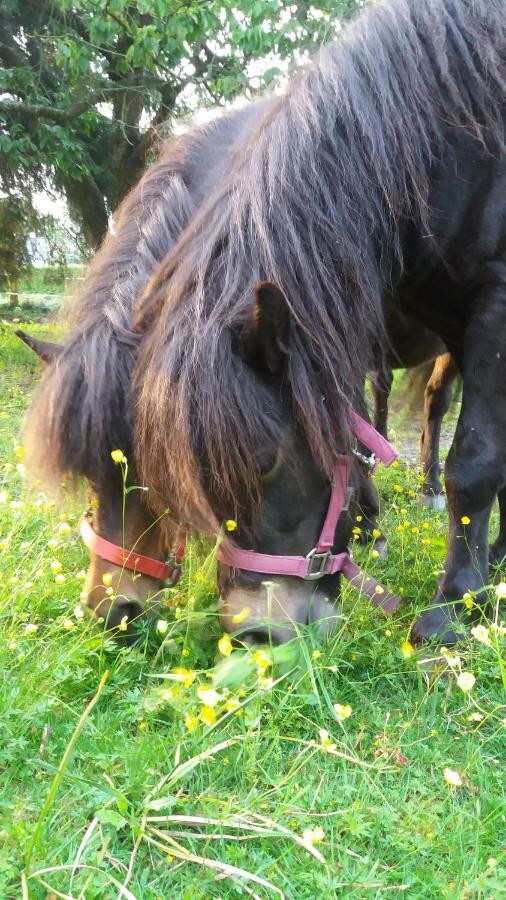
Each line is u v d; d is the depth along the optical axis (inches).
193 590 80.3
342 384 71.1
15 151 310.7
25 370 273.7
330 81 80.0
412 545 119.9
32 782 62.9
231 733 68.3
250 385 65.2
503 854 56.2
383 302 87.7
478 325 86.3
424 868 55.8
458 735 73.0
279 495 69.6
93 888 51.1
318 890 53.0
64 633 85.6
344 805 61.5
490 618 92.6
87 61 289.7
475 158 84.4
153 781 61.7
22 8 346.6
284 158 73.9
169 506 67.0
